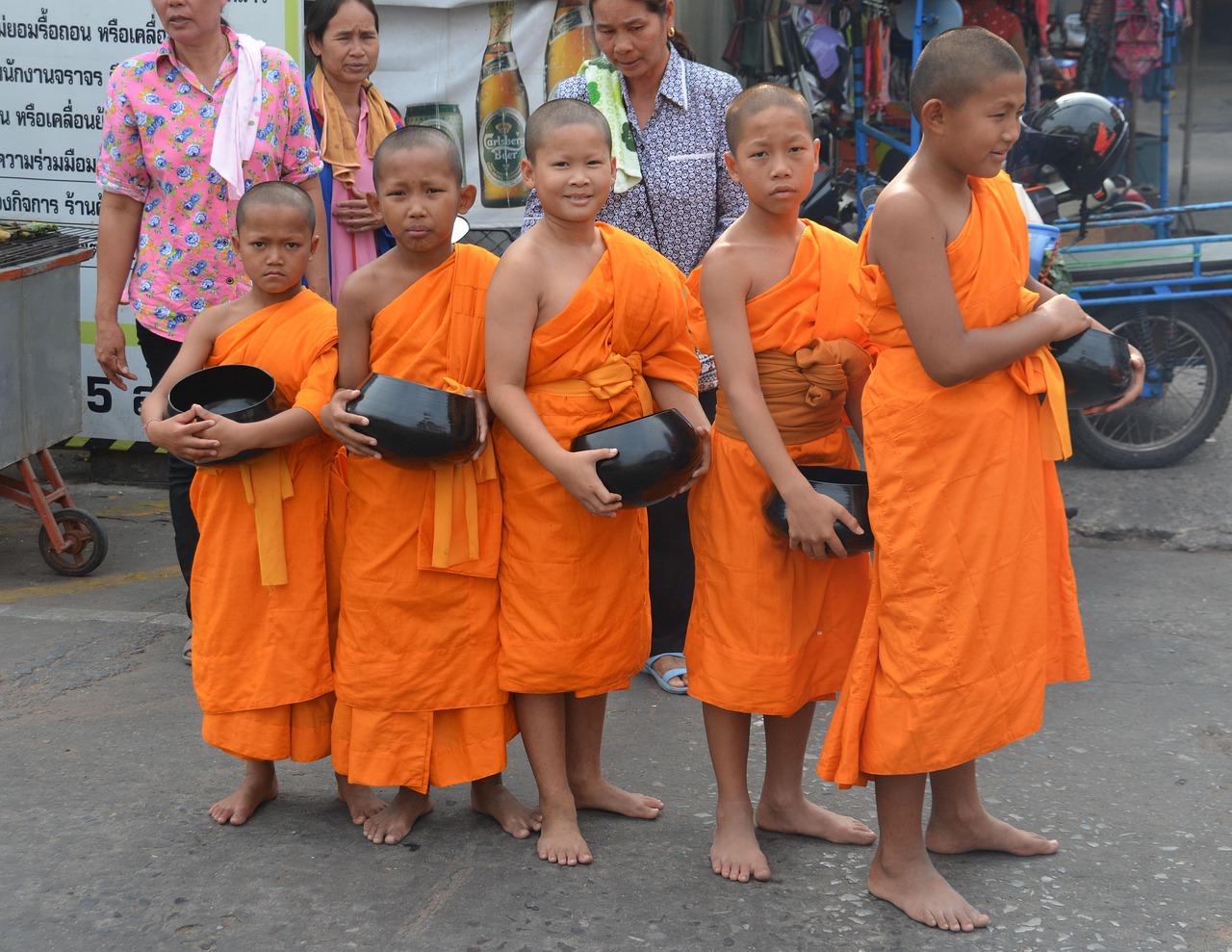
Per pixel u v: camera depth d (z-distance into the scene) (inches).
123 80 158.7
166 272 160.6
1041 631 105.8
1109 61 280.1
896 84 265.0
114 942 107.3
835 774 107.3
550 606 115.5
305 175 162.9
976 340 98.5
